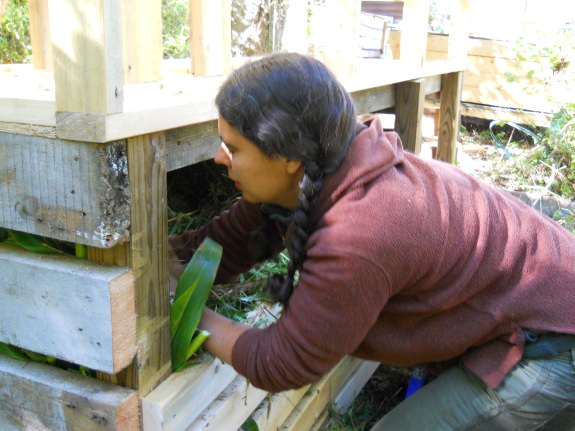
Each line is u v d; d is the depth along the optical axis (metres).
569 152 4.95
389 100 2.49
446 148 3.17
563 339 1.23
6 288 1.21
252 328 1.26
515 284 1.22
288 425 1.79
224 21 1.68
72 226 1.07
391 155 1.11
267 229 1.45
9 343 1.25
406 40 2.50
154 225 1.18
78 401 1.21
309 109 1.03
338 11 1.82
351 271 1.04
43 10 2.15
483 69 5.95
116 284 1.10
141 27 1.45
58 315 1.16
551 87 5.34
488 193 1.27
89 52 0.95
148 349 1.23
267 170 1.11
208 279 1.29
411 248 1.07
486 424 1.32
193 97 1.20
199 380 1.35
